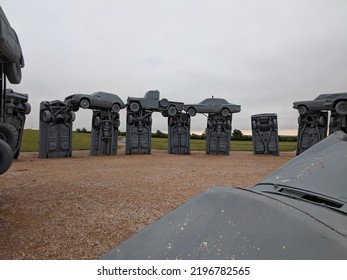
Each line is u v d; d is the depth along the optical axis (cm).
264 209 160
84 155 2486
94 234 562
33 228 592
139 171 1441
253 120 2830
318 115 2456
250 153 3106
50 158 2138
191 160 2108
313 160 241
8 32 665
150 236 182
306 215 151
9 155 671
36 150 3019
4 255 465
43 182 1109
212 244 156
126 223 629
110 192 939
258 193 183
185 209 191
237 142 5066
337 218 157
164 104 2702
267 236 146
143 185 1066
